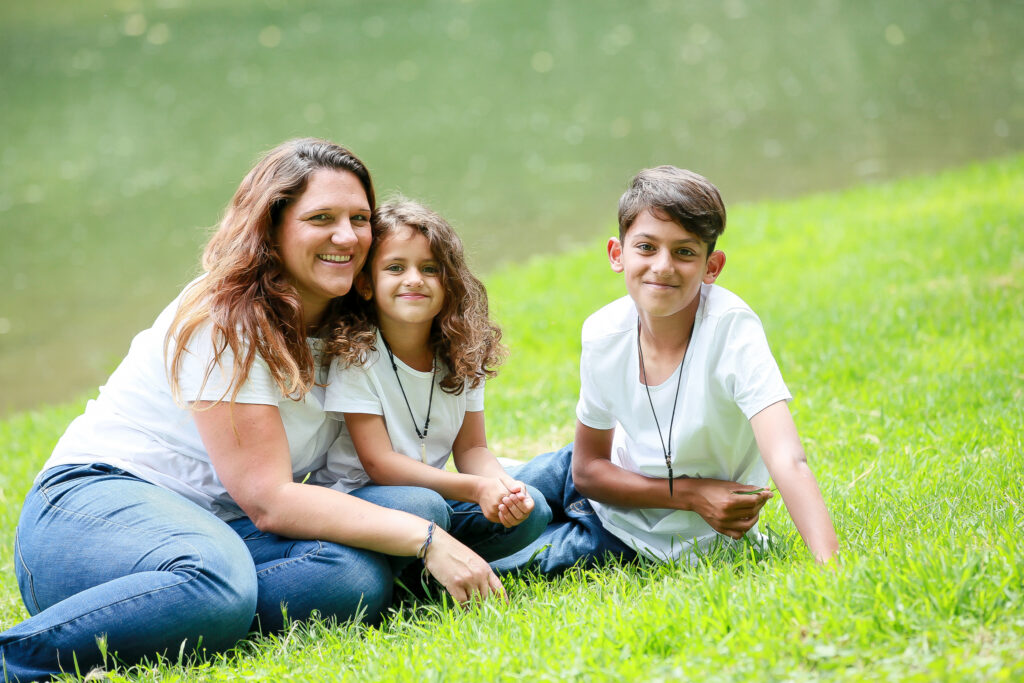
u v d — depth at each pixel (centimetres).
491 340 503
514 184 1888
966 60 2512
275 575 438
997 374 693
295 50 3450
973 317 825
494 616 414
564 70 2931
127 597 405
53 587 437
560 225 1633
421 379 488
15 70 3369
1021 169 1435
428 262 472
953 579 356
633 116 2361
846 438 632
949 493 500
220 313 445
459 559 439
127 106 2827
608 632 368
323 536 442
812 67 2664
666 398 467
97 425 475
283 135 2386
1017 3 3145
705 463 474
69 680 399
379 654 393
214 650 419
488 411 798
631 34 3362
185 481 469
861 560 378
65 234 1825
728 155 1955
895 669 315
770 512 526
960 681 302
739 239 1323
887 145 1884
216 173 2142
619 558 489
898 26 3038
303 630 431
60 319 1446
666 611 376
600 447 498
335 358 475
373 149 2214
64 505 446
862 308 916
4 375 1270
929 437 608
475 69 3020
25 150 2466
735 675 325
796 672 321
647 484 475
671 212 433
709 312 455
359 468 497
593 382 482
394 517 441
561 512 537
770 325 914
